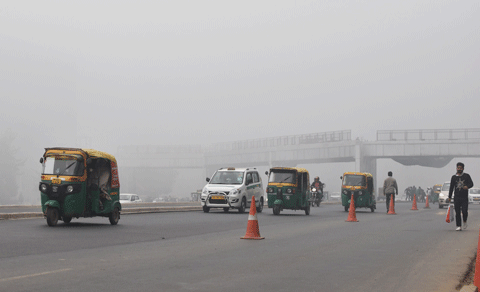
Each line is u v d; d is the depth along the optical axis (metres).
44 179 17.62
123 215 26.23
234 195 28.69
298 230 18.14
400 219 25.53
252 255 11.35
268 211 33.53
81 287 7.55
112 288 7.54
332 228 19.16
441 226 20.53
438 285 8.29
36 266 9.34
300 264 10.16
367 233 17.09
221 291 7.51
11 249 11.55
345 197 34.34
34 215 21.81
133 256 10.91
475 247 13.38
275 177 28.53
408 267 10.01
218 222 21.33
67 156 17.78
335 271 9.41
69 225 18.20
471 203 52.84
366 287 8.03
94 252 11.38
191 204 48.75
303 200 28.44
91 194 18.11
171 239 14.52
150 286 7.74
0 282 7.80
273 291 7.59
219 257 10.97
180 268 9.46
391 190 32.06
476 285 7.71
